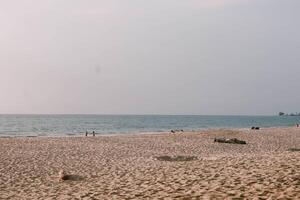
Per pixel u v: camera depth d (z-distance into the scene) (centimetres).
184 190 915
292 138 3594
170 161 1720
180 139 3303
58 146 2558
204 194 845
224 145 2756
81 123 10394
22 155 2011
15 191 1091
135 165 1561
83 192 1012
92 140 3138
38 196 999
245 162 1258
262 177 957
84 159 1836
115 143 2859
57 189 1091
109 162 1708
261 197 768
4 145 2583
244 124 10475
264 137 3631
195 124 10262
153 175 1201
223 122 12556
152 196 887
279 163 1146
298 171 988
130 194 935
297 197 741
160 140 3188
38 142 2856
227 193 832
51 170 1495
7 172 1452
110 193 970
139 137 3538
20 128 7181
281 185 851
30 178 1319
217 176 1045
